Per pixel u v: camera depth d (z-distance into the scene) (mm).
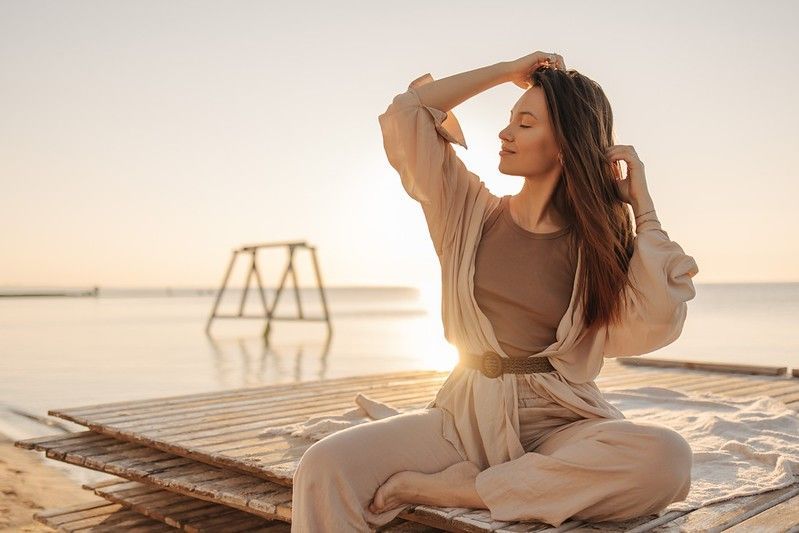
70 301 99750
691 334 24125
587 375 2443
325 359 16969
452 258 2494
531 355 2424
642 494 2221
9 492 5102
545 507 2250
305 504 2160
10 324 33406
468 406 2426
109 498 3834
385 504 2289
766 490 2754
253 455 3307
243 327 33094
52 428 7699
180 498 3770
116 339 23531
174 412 4473
